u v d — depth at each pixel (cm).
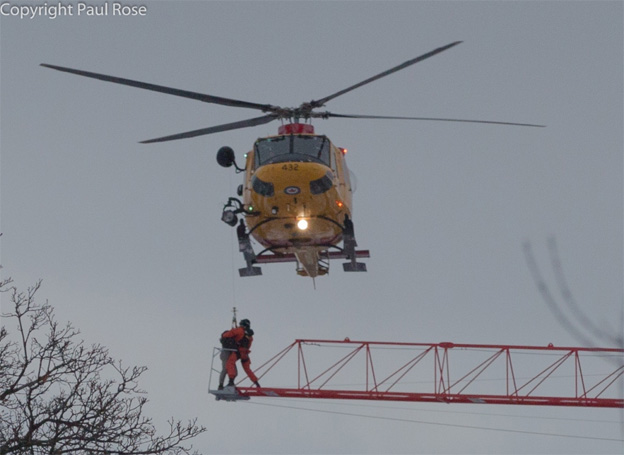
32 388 6550
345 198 9556
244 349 10612
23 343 6825
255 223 9388
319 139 9525
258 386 10656
